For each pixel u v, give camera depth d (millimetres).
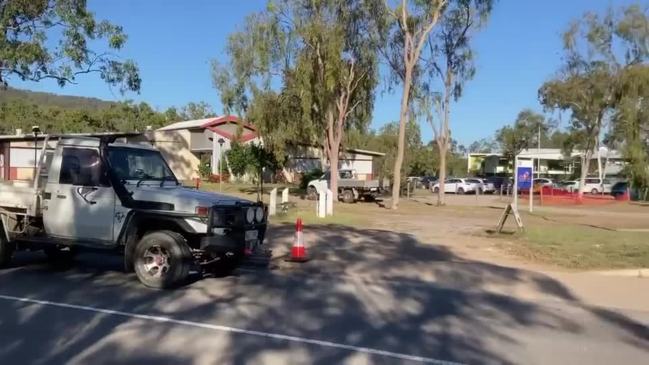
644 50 50250
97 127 83000
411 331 7684
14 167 25703
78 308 8305
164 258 9727
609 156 73625
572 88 53969
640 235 19609
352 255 13938
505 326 8172
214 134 55219
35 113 79500
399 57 34938
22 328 7262
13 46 18469
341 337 7250
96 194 10156
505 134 85438
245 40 37781
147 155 10867
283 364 6121
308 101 34125
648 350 7152
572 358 6715
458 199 48438
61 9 18781
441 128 37781
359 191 37906
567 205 42938
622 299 10211
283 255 13594
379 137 68688
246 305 8805
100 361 6074
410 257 13930
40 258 12508
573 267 13172
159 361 6105
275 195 23750
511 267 12875
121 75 20875
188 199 9820
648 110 49219
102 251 10430
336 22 32781
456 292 10516
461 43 36531
